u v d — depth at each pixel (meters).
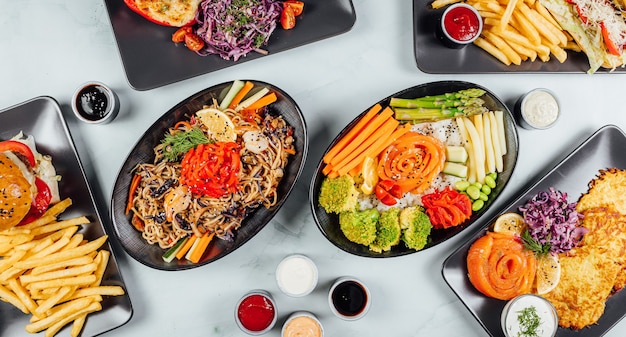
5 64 1.20
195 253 1.13
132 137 1.20
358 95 1.23
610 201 1.21
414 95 1.15
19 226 1.10
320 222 1.15
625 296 1.21
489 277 1.15
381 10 1.24
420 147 1.15
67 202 1.13
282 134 1.15
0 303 1.14
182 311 1.19
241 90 1.14
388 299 1.22
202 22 1.16
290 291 1.14
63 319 1.11
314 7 1.18
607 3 1.16
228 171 1.09
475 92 1.14
